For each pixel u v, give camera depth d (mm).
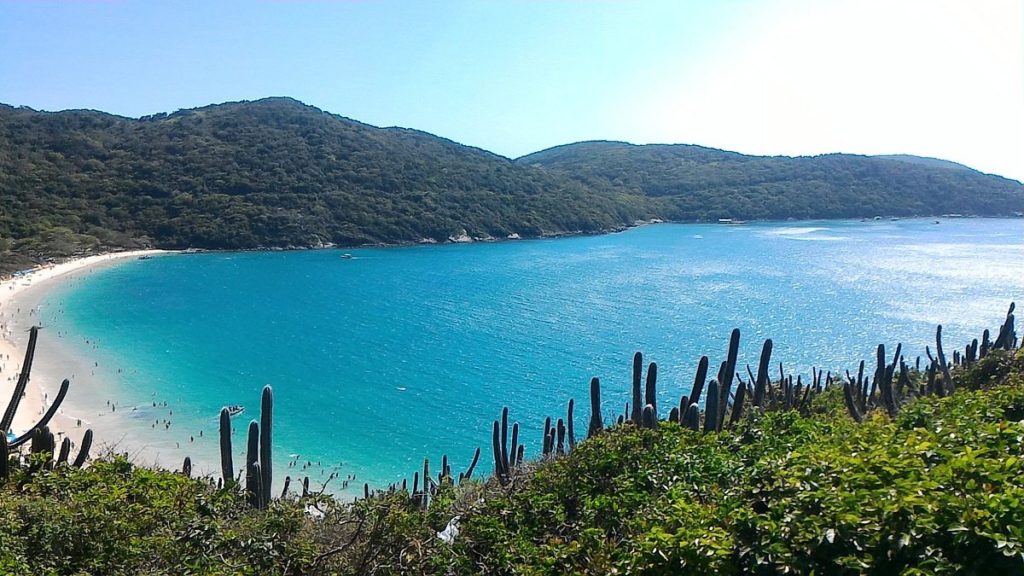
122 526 9867
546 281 101000
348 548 10211
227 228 139250
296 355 62062
